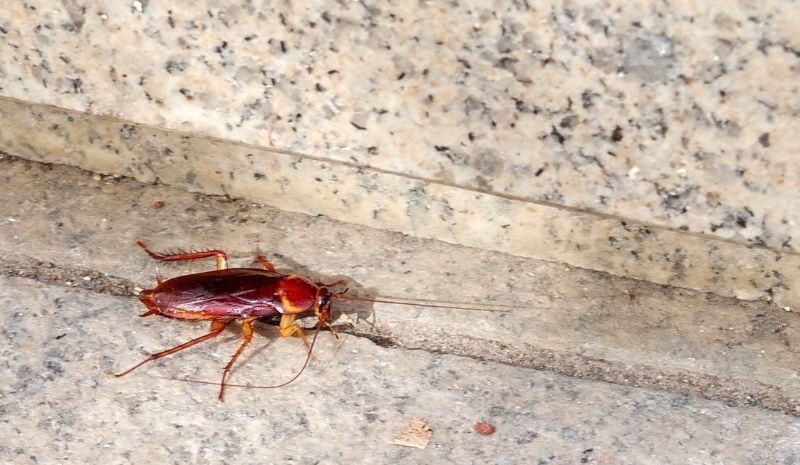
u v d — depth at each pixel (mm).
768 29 492
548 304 536
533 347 529
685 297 539
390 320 533
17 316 531
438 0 505
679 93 504
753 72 498
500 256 546
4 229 548
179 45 526
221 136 539
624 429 514
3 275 540
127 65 533
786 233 519
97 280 541
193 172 556
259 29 519
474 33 507
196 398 517
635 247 537
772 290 535
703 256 534
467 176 530
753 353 526
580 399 519
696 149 511
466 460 507
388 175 541
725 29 494
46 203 555
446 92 518
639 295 539
